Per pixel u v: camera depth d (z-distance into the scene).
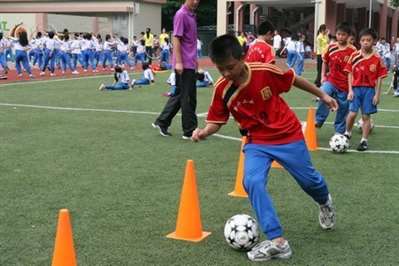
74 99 14.40
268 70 4.10
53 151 7.98
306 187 4.44
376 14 47.47
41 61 25.47
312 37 40.47
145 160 7.47
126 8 42.91
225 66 3.95
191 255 4.31
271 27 8.22
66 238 3.64
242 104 4.16
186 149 8.19
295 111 12.52
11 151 7.96
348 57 8.62
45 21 39.31
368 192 6.07
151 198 5.80
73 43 25.00
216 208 5.47
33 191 6.02
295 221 5.11
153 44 34.34
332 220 4.81
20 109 12.30
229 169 7.02
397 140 9.09
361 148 8.23
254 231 4.36
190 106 8.78
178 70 8.59
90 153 7.88
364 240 4.65
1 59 21.83
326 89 8.78
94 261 4.19
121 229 4.88
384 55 28.12
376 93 8.20
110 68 28.52
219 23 38.28
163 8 53.75
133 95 15.54
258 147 4.25
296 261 4.19
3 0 46.50
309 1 35.88
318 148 8.41
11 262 4.18
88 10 44.06
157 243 4.55
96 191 6.03
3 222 5.06
